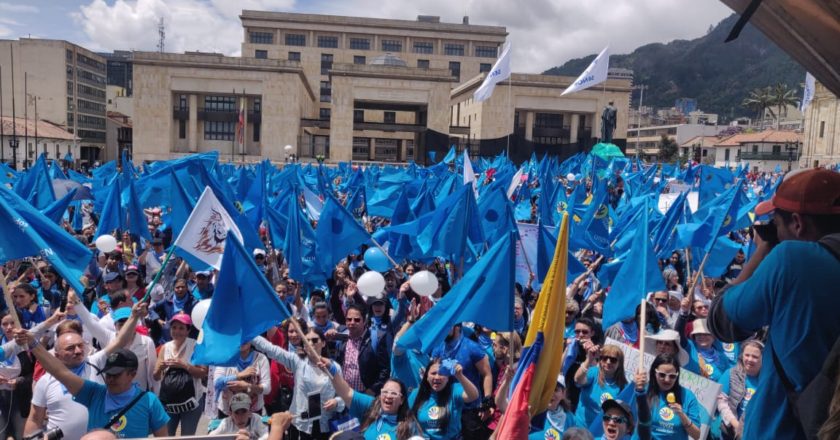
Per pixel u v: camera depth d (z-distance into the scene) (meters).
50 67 87.19
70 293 7.20
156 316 9.79
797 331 2.47
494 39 93.88
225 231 7.54
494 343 7.62
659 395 5.99
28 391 7.20
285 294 9.93
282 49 91.75
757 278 2.61
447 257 10.76
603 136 50.12
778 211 2.72
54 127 79.31
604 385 6.71
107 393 5.46
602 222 12.91
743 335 2.81
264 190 14.97
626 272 7.85
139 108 64.62
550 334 4.28
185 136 67.88
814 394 2.36
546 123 71.94
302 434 6.76
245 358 7.12
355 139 93.38
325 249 11.26
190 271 11.34
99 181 21.45
